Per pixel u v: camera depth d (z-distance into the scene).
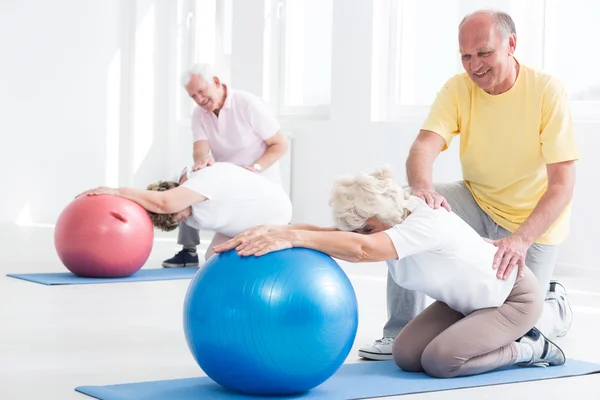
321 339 2.57
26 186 10.32
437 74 7.50
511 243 3.20
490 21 3.41
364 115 7.83
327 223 8.20
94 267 5.52
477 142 3.66
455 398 2.76
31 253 7.14
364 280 5.71
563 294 3.81
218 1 9.93
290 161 8.52
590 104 6.34
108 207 5.50
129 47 10.59
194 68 5.73
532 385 2.97
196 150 5.89
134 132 10.53
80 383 2.92
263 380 2.59
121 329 3.91
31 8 10.29
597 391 2.90
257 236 2.66
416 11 7.65
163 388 2.80
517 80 3.57
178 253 6.34
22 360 3.26
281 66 8.91
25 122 10.30
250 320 2.52
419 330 3.16
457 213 3.74
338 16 8.03
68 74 10.48
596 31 6.32
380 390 2.81
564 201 3.43
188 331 2.65
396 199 2.81
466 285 3.01
